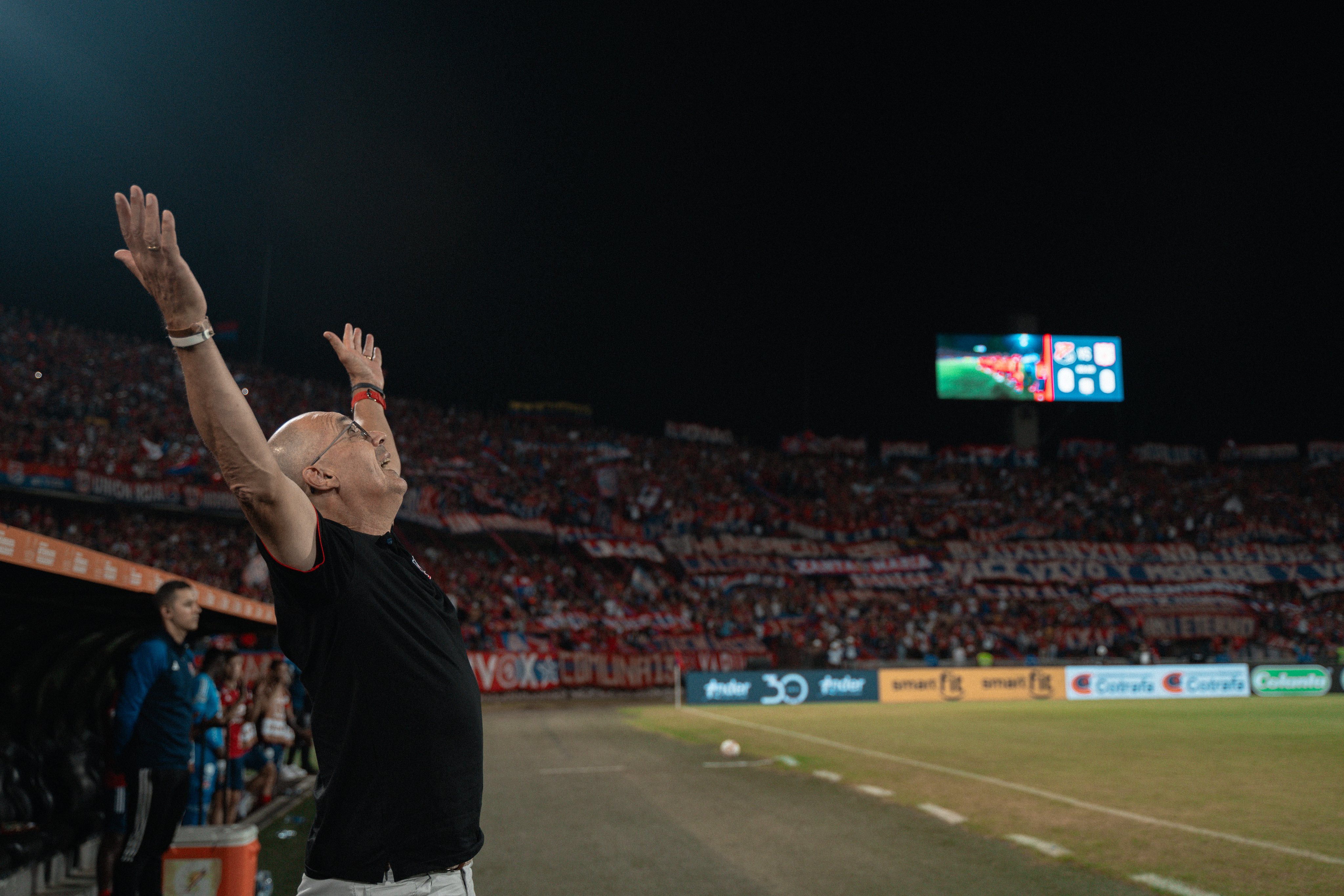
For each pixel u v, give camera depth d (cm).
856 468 4309
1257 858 666
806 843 734
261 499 165
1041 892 582
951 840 741
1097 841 730
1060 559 3650
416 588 203
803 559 3556
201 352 162
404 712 187
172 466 2706
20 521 2489
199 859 479
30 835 539
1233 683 2725
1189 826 787
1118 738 1533
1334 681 2758
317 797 195
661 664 2950
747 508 3691
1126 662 3069
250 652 1980
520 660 2738
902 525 3834
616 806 916
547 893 592
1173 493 4138
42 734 632
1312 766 1178
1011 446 4319
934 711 2223
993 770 1154
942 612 3444
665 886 606
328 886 186
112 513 2692
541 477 3622
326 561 179
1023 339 4212
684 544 3488
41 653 595
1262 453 4494
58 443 2608
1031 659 3158
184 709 496
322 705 190
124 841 472
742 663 3061
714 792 996
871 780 1080
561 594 3195
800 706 2412
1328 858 665
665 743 1516
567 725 1869
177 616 500
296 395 3688
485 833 786
